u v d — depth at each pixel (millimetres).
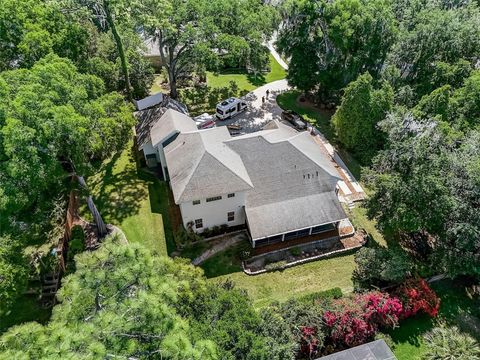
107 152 28000
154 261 17156
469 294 26047
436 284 26562
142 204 31297
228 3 39688
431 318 24188
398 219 25062
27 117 20422
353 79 41156
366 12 38219
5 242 20688
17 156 19656
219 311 18266
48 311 23312
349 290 25422
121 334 13766
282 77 52312
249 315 18297
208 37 38406
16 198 19656
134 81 43562
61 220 28531
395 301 22766
